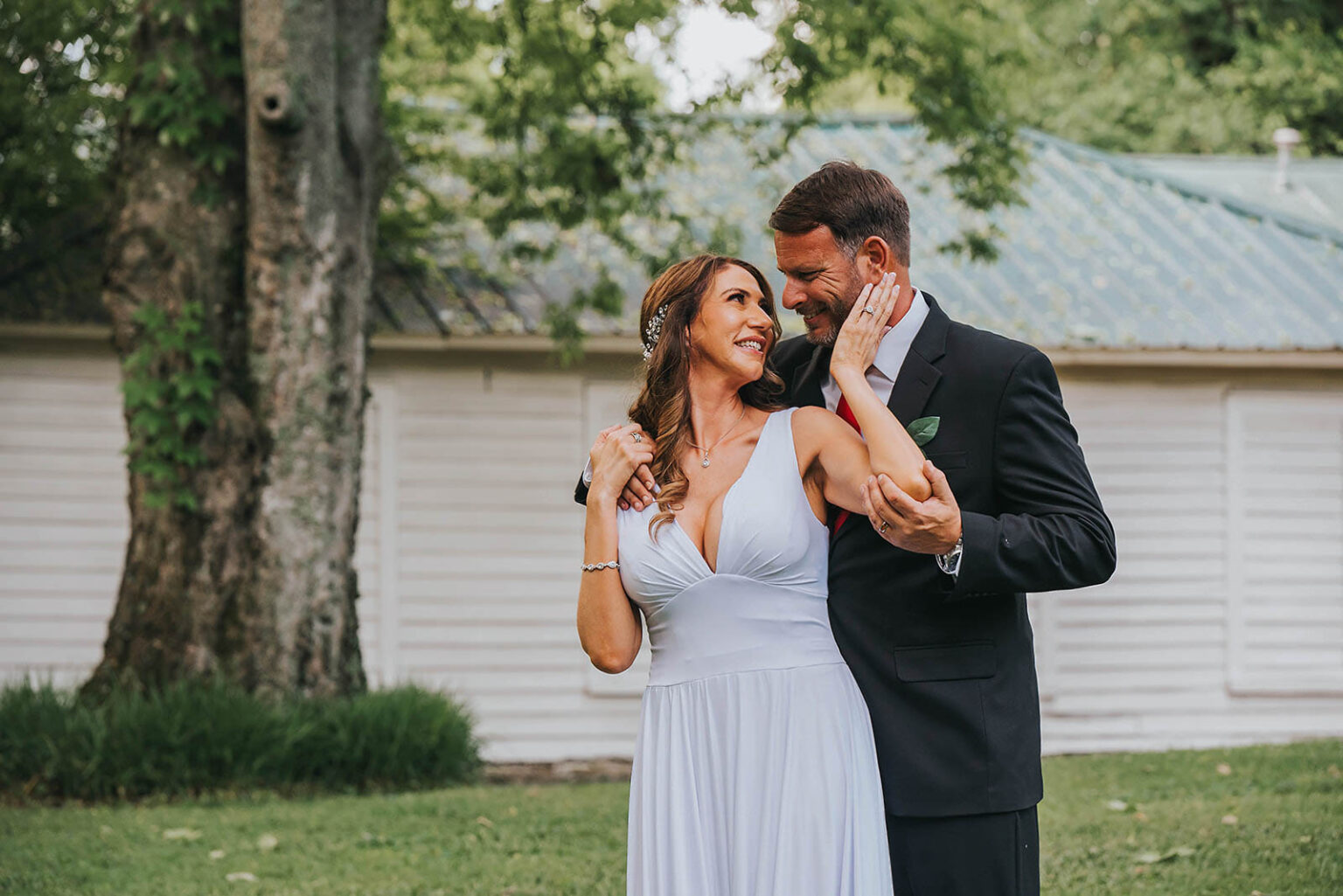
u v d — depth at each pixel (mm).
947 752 2822
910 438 2766
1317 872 5070
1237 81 21375
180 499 7891
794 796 2764
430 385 10734
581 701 10750
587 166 9961
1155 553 11273
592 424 10859
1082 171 13383
